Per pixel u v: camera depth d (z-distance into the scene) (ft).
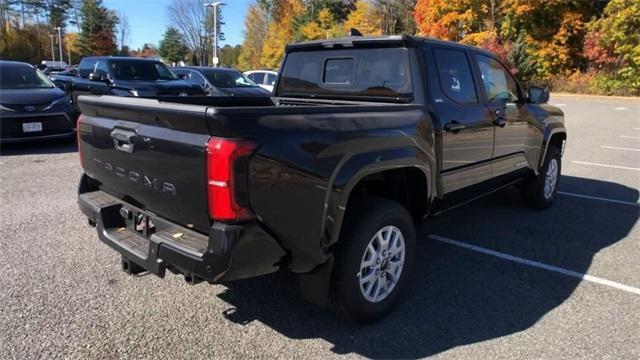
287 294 12.42
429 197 12.51
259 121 8.38
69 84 41.65
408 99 12.81
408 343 10.36
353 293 10.31
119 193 10.87
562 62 108.47
